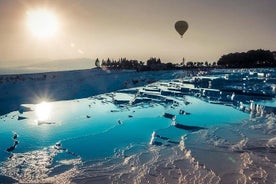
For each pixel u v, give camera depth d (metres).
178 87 33.72
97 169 12.23
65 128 20.12
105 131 18.72
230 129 16.73
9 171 12.62
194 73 48.53
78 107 28.47
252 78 34.06
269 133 15.34
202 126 17.89
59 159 13.96
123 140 16.61
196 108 23.48
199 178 10.50
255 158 11.80
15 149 15.84
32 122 22.52
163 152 13.79
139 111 24.69
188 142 14.69
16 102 31.45
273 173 10.33
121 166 12.41
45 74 49.50
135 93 35.16
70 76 47.91
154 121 21.00
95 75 49.88
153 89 34.09
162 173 11.20
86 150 15.05
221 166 11.35
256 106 21.05
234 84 31.58
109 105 28.59
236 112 21.58
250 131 15.99
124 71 57.66
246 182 9.80
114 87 41.31
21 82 40.84
